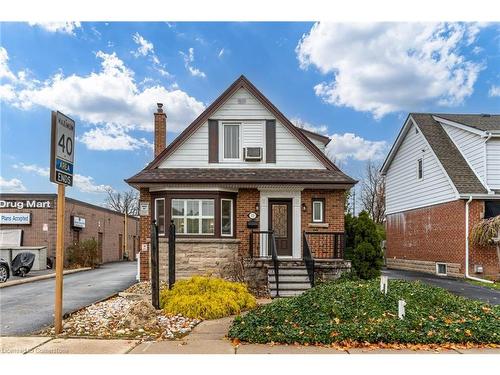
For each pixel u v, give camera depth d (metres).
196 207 14.35
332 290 8.76
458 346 6.21
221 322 7.98
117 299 10.43
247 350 6.00
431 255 20.97
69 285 14.01
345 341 6.27
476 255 17.69
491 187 18.34
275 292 11.73
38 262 20.94
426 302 8.19
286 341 6.33
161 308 8.88
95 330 7.14
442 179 19.83
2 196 22.34
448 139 21.42
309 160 15.80
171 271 10.63
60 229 7.01
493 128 18.78
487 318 7.44
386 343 6.27
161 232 14.49
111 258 33.06
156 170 15.23
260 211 14.91
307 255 13.19
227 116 15.84
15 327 7.45
